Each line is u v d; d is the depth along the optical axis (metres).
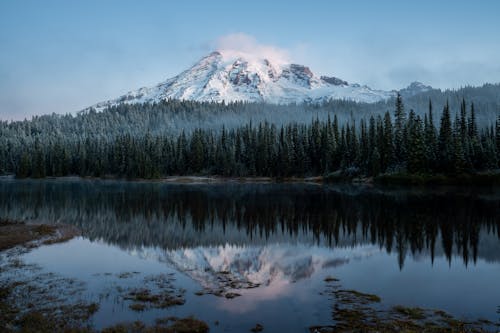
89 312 16.56
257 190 87.62
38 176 148.75
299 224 42.19
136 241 34.12
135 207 58.94
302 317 15.80
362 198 64.19
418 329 14.38
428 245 30.61
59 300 18.20
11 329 14.76
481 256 26.83
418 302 17.69
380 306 17.09
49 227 39.94
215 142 148.75
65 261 26.52
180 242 33.66
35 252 29.38
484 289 19.69
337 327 14.70
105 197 74.50
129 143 151.00
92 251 29.92
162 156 147.12
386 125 94.62
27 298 18.50
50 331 14.51
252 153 134.12
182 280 21.72
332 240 33.53
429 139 87.12
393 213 46.91
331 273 23.02
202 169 142.00
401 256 27.31
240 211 53.47
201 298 18.38
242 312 16.45
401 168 88.94
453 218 42.34
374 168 92.69
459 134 84.75
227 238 35.34
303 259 26.95
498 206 50.38
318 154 123.12
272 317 15.83
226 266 25.12
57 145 159.12
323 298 18.23
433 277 21.92
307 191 81.50
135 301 18.03
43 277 22.41
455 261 25.62
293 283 20.92
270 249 30.38
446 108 86.44
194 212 53.19
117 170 148.62
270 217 47.59
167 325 15.04
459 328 14.46
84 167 152.50
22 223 42.62
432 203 54.62
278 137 149.88
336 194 72.94
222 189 92.88
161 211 54.41
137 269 24.38
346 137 116.88
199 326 14.78
